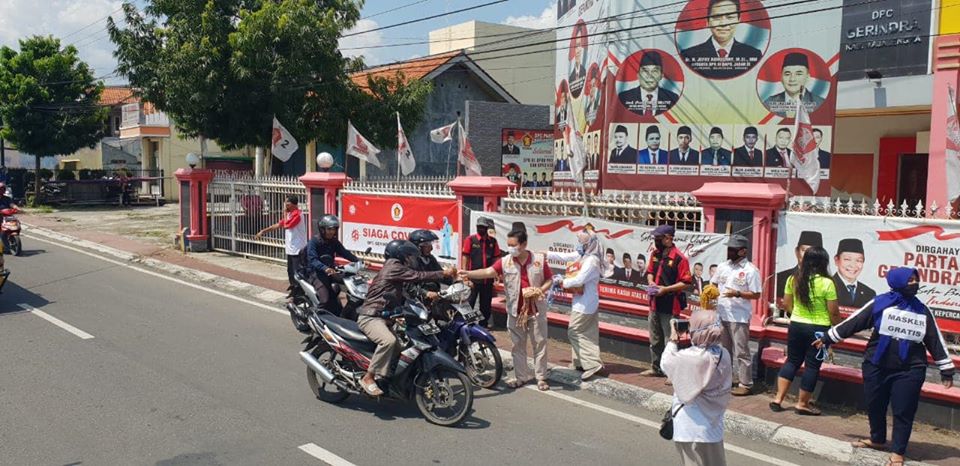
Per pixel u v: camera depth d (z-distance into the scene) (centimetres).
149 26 1870
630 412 704
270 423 632
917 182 1507
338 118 1908
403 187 1239
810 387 681
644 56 1241
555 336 973
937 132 1090
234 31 1819
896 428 575
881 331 584
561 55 1616
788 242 767
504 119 2284
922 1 1309
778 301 776
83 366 784
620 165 1273
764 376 777
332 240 908
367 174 2408
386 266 666
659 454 590
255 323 1027
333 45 1873
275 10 1759
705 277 806
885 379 583
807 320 677
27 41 3019
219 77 1761
